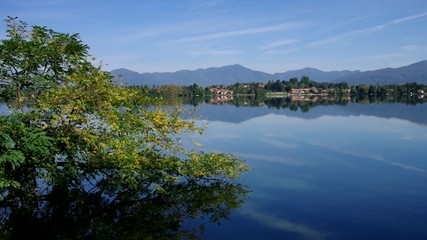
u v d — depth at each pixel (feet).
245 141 92.94
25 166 40.83
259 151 78.84
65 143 43.32
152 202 43.88
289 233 34.81
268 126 129.70
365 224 37.11
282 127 126.11
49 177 41.37
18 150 37.19
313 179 55.26
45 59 45.57
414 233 34.71
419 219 38.42
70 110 43.83
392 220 38.19
